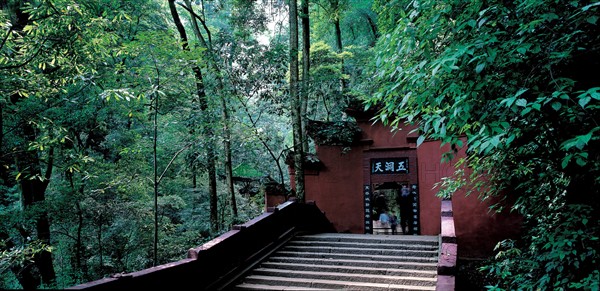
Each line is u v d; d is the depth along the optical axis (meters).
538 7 3.93
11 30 6.52
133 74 8.27
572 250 3.96
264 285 6.89
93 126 9.77
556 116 4.23
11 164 8.74
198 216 13.52
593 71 4.04
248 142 10.92
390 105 4.90
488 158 6.42
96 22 7.13
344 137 11.87
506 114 4.19
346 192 12.17
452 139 4.18
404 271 6.78
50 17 6.59
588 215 4.32
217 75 10.09
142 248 10.73
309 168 12.66
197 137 9.57
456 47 3.97
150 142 11.05
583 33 3.93
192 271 6.10
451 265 5.43
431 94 4.24
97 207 9.70
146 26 12.42
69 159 8.59
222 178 15.73
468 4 4.23
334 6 16.56
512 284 5.36
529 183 5.70
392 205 13.51
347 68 17.34
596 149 4.11
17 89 6.80
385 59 4.84
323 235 9.43
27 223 8.01
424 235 9.80
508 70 4.27
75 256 10.40
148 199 11.55
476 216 8.97
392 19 6.79
